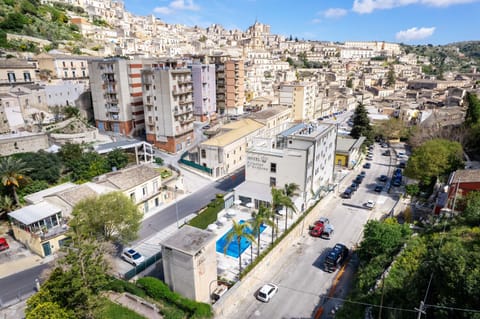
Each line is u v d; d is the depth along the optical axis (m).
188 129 84.12
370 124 102.56
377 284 27.42
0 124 65.56
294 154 50.19
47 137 60.97
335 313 30.38
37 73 92.88
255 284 35.72
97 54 134.88
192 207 53.62
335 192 61.56
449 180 47.69
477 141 66.69
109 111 83.69
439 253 21.81
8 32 113.81
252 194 51.06
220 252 40.41
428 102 129.00
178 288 31.03
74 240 28.27
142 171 53.03
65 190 44.12
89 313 25.39
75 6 179.00
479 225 31.81
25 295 32.19
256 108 130.62
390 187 64.75
